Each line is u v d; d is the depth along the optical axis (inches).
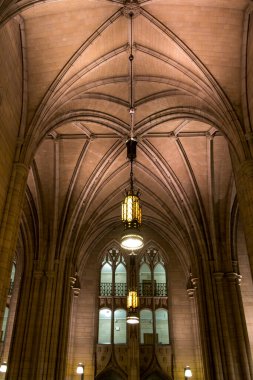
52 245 854.5
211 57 625.0
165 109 755.4
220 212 876.0
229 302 799.1
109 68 679.1
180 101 723.4
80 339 979.9
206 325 789.2
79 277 1055.6
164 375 940.6
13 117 557.9
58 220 879.7
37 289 808.9
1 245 488.1
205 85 639.8
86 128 803.4
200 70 632.4
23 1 472.4
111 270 1088.2
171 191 908.0
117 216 1104.2
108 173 920.3
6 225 503.2
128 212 501.4
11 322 992.9
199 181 880.9
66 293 853.8
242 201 544.7
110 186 972.6
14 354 742.5
